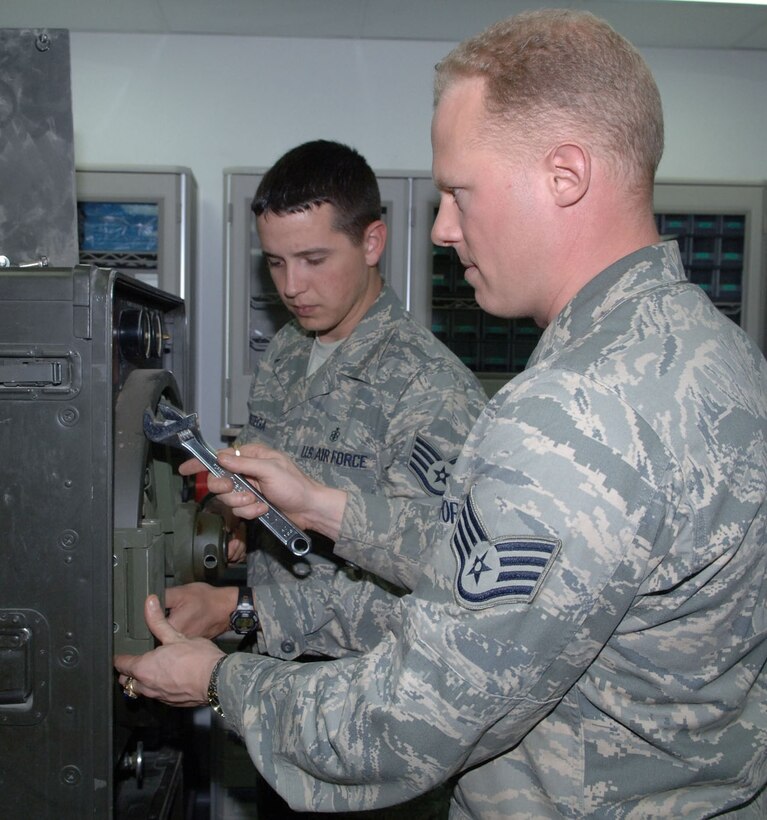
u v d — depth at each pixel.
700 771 0.65
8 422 0.79
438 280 2.13
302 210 1.16
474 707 0.59
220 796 2.03
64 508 0.79
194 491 1.31
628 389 0.58
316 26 2.30
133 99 2.36
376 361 1.22
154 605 0.85
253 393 1.46
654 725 0.64
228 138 2.38
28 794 0.80
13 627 0.79
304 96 2.40
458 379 1.17
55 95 1.03
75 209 1.04
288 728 0.68
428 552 0.76
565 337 0.65
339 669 0.69
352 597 1.12
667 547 0.58
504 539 0.58
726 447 0.59
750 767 0.67
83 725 0.80
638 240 0.67
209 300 2.39
